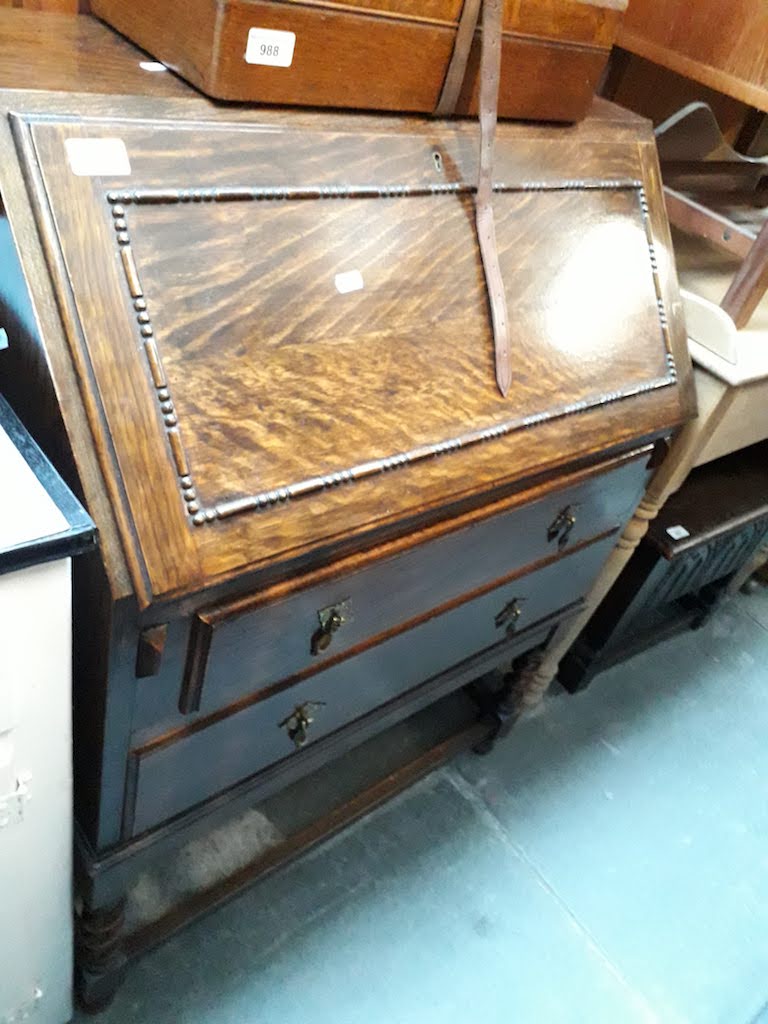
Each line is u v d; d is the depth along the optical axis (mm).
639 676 1632
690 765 1478
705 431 1084
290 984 1018
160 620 564
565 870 1242
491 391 743
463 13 662
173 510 541
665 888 1260
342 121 661
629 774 1426
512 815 1298
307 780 1247
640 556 1374
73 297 510
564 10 735
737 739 1561
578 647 1497
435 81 696
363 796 1177
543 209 812
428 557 757
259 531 579
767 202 1292
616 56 1254
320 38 603
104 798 676
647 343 909
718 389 1043
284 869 1132
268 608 628
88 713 628
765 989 1169
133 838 753
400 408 672
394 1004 1029
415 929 1112
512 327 773
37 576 473
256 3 558
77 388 511
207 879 1093
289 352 611
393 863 1182
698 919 1231
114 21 682
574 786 1375
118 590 521
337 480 620
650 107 1343
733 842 1362
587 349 841
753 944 1222
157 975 988
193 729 690
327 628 700
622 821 1342
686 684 1649
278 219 610
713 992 1146
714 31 1008
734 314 1040
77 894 905
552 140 828
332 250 641
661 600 1528
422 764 1242
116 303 527
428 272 704
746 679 1708
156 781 708
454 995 1057
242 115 605
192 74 599
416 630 857
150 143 551
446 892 1166
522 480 788
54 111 520
